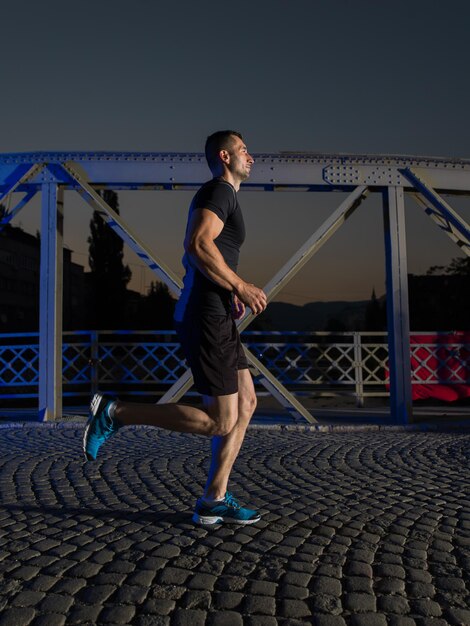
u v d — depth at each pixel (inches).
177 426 125.0
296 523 137.2
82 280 1774.1
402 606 93.1
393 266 332.5
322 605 93.3
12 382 385.7
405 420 327.0
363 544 122.3
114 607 92.7
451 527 135.0
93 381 387.9
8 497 164.9
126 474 195.0
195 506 147.9
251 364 327.6
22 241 1508.4
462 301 1481.3
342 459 222.4
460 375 416.5
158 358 390.0
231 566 109.3
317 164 330.0
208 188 125.9
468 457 227.0
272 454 233.1
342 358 404.2
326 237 324.2
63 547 121.1
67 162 330.0
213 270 118.6
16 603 94.6
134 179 329.1
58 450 244.2
